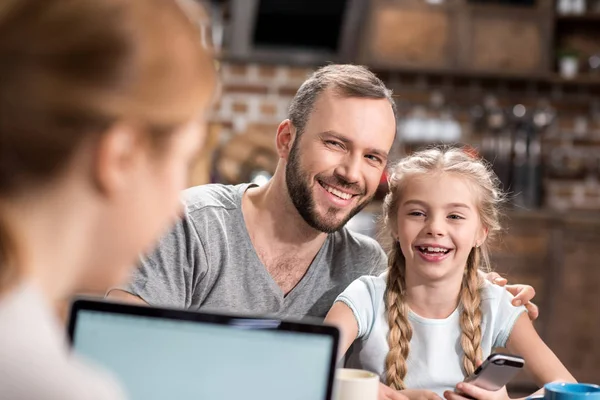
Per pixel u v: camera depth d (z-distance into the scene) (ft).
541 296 14.82
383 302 5.07
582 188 16.80
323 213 4.88
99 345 2.60
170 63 1.67
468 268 5.15
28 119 1.55
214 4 16.49
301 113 4.92
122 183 1.69
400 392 4.40
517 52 16.35
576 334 14.79
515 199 15.70
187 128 1.77
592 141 16.85
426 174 4.94
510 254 14.75
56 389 1.47
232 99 16.53
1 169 1.58
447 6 16.25
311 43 16.66
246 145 14.82
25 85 1.55
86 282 1.79
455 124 15.96
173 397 2.56
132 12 1.64
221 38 16.61
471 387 3.89
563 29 16.92
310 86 4.97
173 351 2.58
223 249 5.01
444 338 4.97
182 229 4.89
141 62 1.62
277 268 5.15
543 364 4.97
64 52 1.57
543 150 16.85
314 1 16.51
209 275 4.97
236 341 2.58
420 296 5.01
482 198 5.04
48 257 1.64
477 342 4.94
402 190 5.03
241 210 5.14
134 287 4.65
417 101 16.61
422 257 4.92
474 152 6.66
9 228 1.59
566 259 14.82
